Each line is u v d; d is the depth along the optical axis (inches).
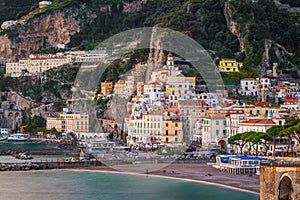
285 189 7362.2
